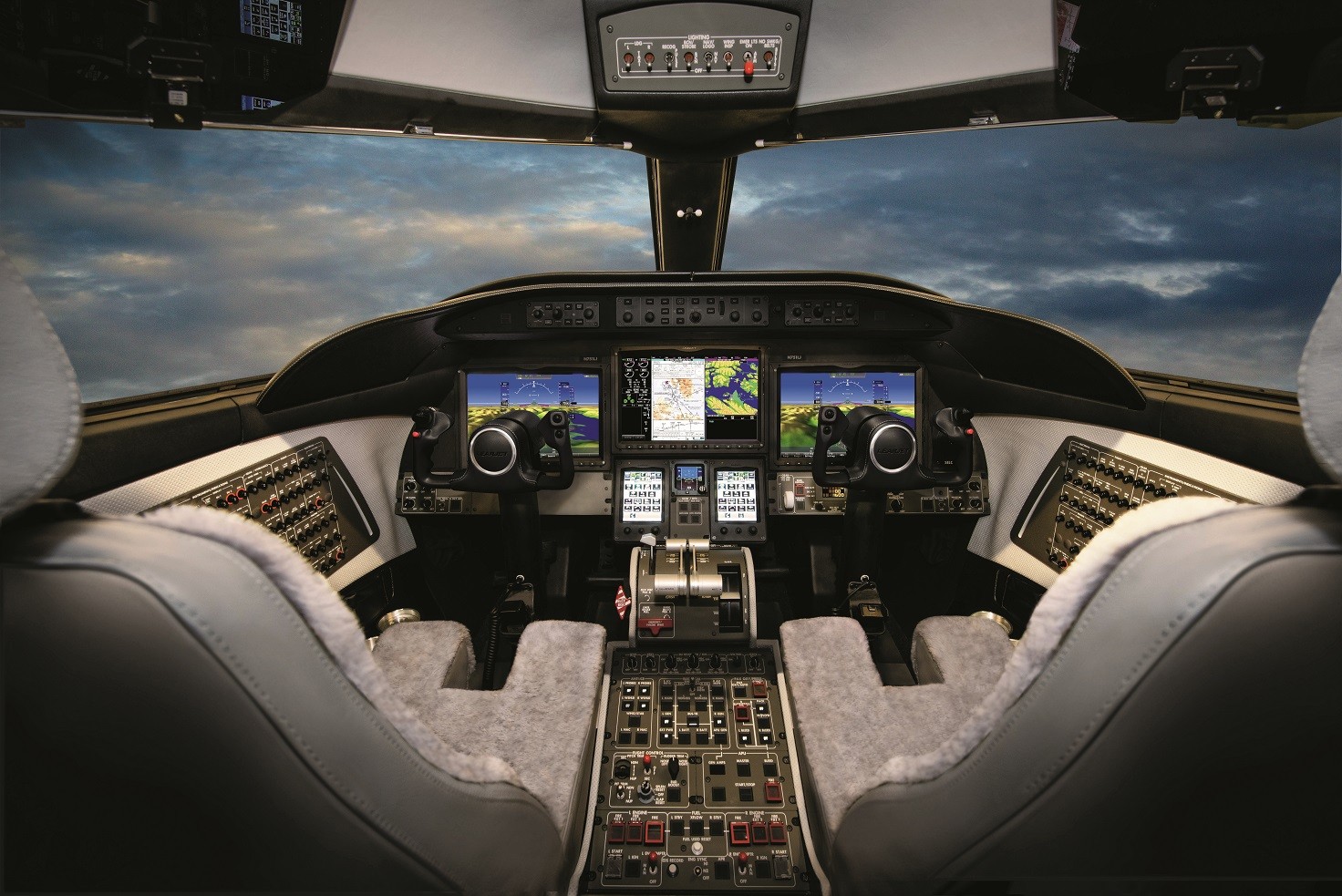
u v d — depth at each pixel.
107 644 0.60
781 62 2.27
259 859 0.70
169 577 0.59
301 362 2.11
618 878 1.39
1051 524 2.40
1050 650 0.68
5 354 0.58
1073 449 2.37
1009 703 0.72
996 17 2.23
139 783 0.65
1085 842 0.72
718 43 2.25
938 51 2.35
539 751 1.37
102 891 0.71
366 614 2.48
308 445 2.30
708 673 1.98
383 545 2.56
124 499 1.62
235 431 2.02
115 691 0.61
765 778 1.61
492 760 0.91
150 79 1.78
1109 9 1.94
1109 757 0.66
